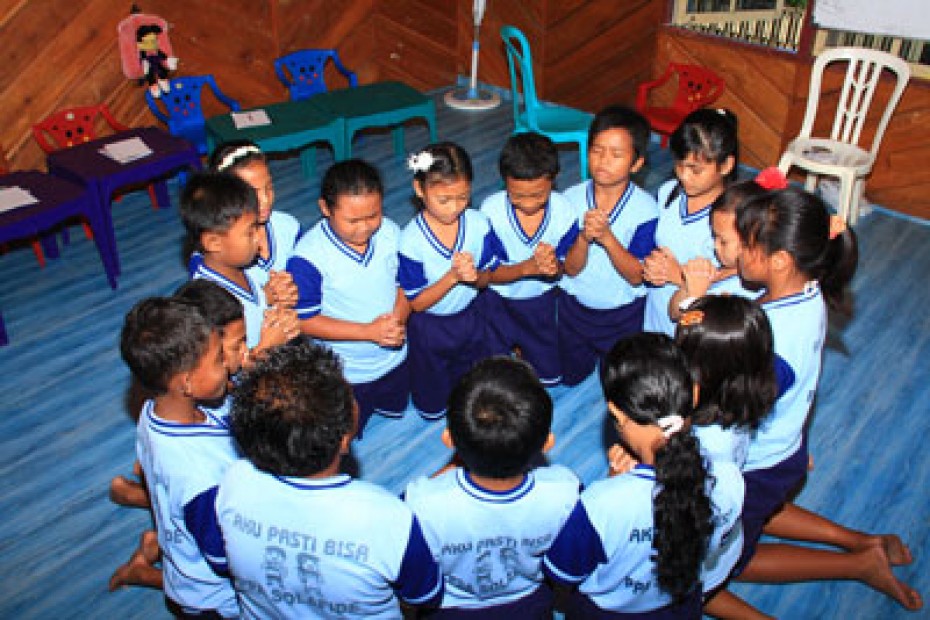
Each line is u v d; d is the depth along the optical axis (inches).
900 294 147.6
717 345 64.0
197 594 69.5
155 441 63.2
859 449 111.0
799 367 73.1
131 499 100.3
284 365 56.7
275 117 177.6
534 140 94.7
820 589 90.5
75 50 167.6
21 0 157.6
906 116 168.9
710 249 97.0
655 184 188.7
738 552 75.9
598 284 109.8
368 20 223.3
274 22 199.5
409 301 103.6
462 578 62.5
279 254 98.0
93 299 144.9
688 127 90.0
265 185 89.7
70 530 97.6
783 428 77.2
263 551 56.6
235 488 57.9
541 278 110.7
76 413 117.1
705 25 203.6
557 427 116.0
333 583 56.1
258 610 61.8
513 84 180.1
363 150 207.5
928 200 172.1
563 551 60.7
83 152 150.2
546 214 105.3
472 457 55.8
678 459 56.2
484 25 240.1
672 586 58.6
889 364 128.5
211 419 69.2
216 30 189.6
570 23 219.8
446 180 89.7
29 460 108.2
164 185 176.4
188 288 69.8
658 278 92.4
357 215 88.0
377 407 114.7
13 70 160.6
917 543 96.0
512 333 116.2
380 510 56.9
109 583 90.5
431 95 247.6
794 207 70.4
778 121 188.9
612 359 60.7
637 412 58.3
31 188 138.6
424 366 110.5
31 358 128.4
